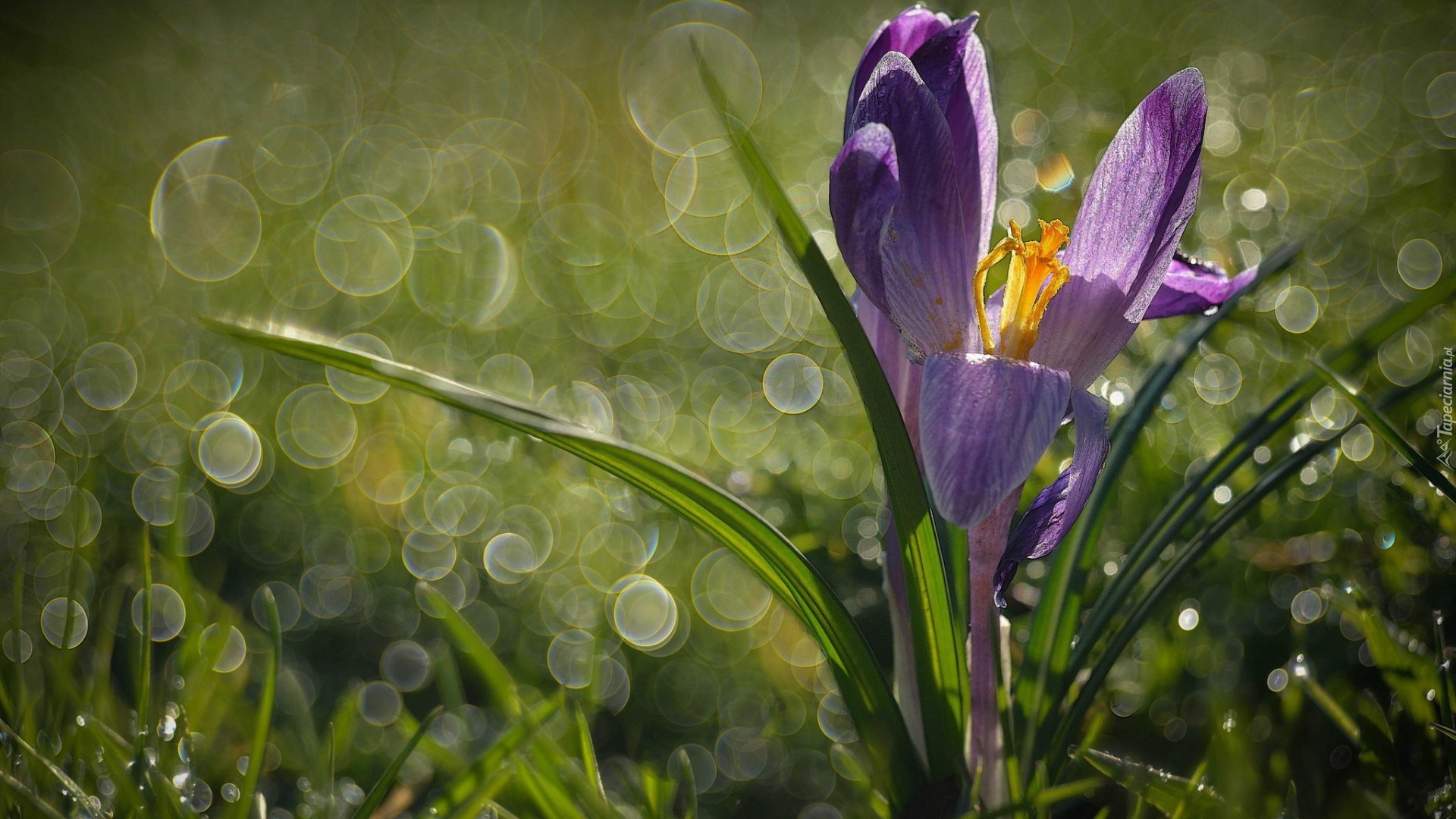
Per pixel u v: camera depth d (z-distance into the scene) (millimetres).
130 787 331
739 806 385
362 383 639
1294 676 355
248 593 448
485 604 448
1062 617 350
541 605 447
